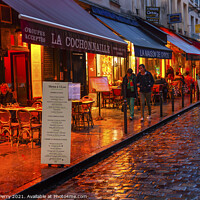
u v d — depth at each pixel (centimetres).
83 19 1035
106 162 627
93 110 1438
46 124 567
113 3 1584
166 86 1850
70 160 607
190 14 3316
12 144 750
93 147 709
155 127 1012
